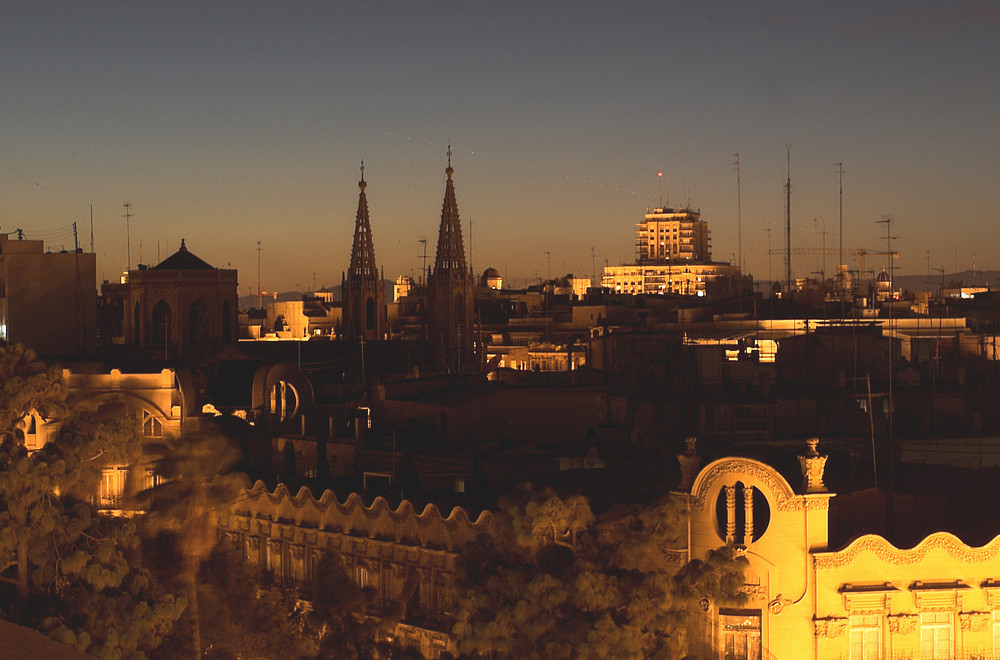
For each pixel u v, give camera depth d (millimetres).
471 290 173500
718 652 45969
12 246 118938
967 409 83750
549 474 64125
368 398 93125
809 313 141750
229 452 52250
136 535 48312
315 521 63625
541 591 41000
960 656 46938
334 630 50781
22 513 45656
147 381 79812
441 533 57156
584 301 196875
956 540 46969
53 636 42344
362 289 183125
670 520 44438
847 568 46344
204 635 49719
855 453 68250
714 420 78875
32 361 54125
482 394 80375
